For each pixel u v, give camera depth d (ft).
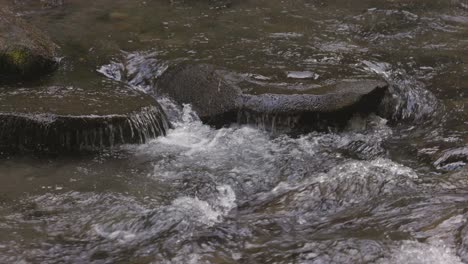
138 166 21.04
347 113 21.98
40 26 25.04
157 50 24.16
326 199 19.92
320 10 26.78
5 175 20.62
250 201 20.27
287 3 27.17
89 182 20.57
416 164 21.13
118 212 19.85
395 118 22.62
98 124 21.30
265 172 20.98
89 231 19.49
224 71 22.71
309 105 21.85
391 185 20.12
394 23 26.03
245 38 24.84
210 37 24.85
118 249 19.20
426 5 27.20
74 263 18.97
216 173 20.93
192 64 23.12
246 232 19.43
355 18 26.27
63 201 20.12
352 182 20.17
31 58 22.77
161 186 20.56
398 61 24.16
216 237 19.35
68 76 22.95
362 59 23.98
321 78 22.62
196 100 22.39
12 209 19.89
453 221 19.20
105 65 23.59
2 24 23.18
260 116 21.88
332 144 21.72
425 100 22.89
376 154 21.49
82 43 24.36
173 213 19.79
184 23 25.63
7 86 22.34
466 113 22.57
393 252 18.83
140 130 21.59
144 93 22.48
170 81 22.98
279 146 21.61
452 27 26.00
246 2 27.12
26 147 21.24
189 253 19.07
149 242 19.30
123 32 25.03
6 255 19.04
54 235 19.42
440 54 24.57
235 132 21.90
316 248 18.99
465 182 20.12
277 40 24.77
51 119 21.18
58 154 21.18
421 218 19.36
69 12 26.04
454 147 21.44
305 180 20.66
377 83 22.40
